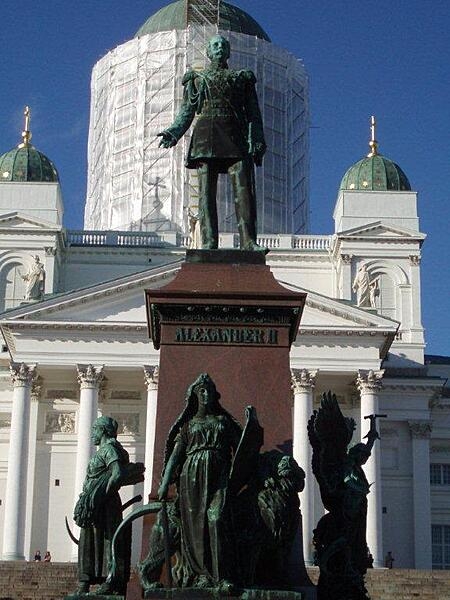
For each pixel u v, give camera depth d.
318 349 80.00
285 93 108.19
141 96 106.44
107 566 17.44
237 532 16.41
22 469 78.19
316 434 20.17
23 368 79.44
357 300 86.62
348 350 80.06
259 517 16.53
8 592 48.78
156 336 18.84
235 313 17.89
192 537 16.08
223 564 15.95
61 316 79.88
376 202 92.31
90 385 79.31
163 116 105.44
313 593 16.83
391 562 77.69
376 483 77.56
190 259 18.61
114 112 108.31
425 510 85.75
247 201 19.27
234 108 19.56
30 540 81.06
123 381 83.06
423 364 88.38
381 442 85.38
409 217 92.06
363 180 93.00
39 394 83.00
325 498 19.84
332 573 19.23
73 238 93.50
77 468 78.31
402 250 90.75
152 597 15.70
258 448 16.47
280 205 104.81
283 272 92.56
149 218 102.62
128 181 105.31
